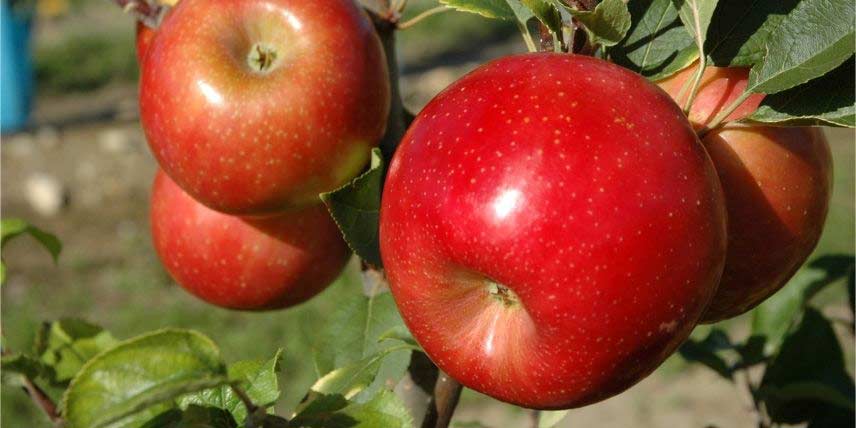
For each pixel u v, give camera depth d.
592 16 0.45
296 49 0.50
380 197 0.48
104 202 2.75
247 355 1.89
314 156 0.50
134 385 0.39
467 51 3.88
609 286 0.42
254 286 0.58
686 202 0.43
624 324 0.43
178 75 0.50
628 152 0.42
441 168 0.43
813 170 0.48
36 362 0.49
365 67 0.50
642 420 1.70
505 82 0.44
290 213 0.56
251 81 0.50
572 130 0.43
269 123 0.50
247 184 0.50
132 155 3.07
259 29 0.51
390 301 0.53
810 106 0.46
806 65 0.46
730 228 0.48
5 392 1.66
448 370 0.46
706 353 0.65
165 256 0.59
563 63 0.44
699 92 0.48
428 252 0.44
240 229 0.57
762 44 0.47
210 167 0.50
